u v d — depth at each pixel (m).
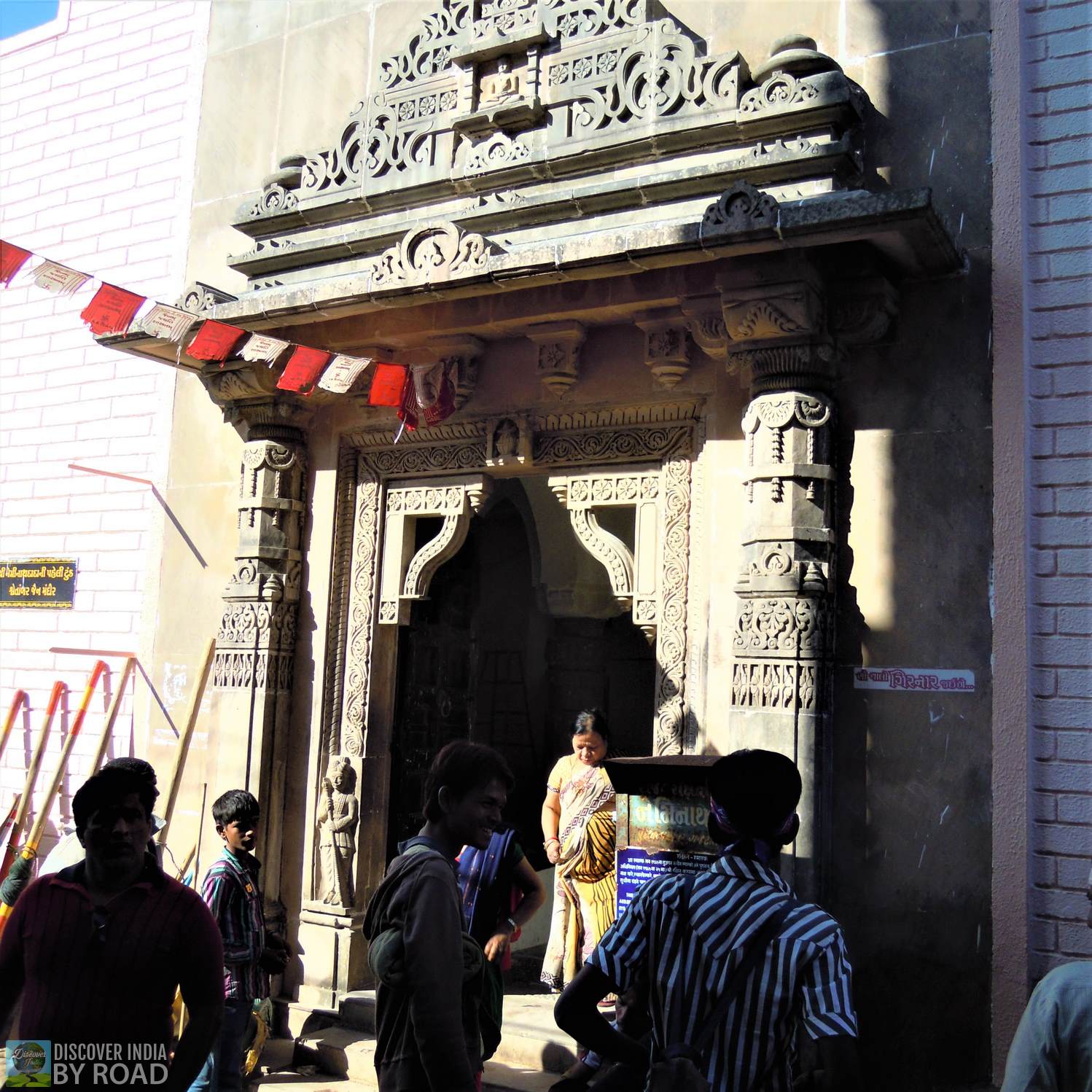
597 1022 2.05
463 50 5.10
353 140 5.50
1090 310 3.86
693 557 4.55
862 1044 3.86
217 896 3.79
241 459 5.95
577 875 4.72
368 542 5.50
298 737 5.47
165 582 6.15
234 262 5.67
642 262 3.98
